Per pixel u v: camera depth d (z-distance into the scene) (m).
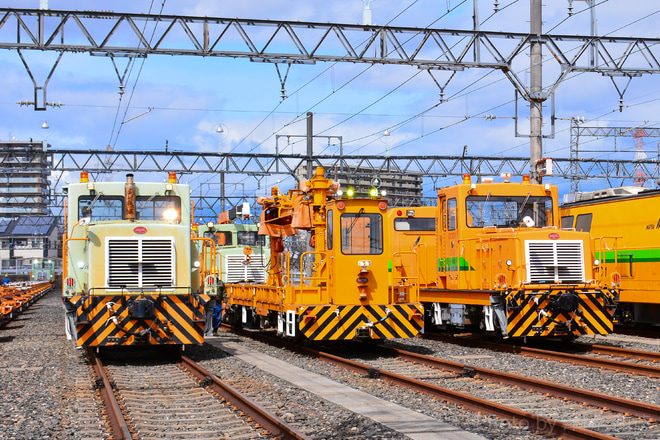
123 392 9.48
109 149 35.25
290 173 35.91
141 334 12.23
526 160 40.91
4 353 14.41
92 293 12.25
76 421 7.82
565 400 8.74
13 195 86.06
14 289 26.81
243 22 19.25
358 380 10.38
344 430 7.18
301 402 8.68
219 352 14.16
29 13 18.25
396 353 13.48
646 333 17.98
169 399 9.10
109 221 13.06
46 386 10.17
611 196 18.20
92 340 12.12
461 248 15.48
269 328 16.33
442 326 17.25
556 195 15.77
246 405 8.09
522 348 13.56
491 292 14.02
